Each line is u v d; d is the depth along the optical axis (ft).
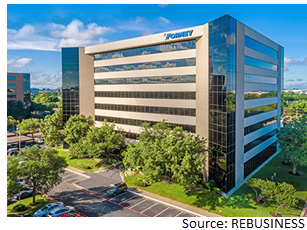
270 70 166.30
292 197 85.40
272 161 161.89
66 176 136.98
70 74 188.55
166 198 106.93
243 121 124.36
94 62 182.29
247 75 128.06
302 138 126.62
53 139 180.75
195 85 130.11
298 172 139.33
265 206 97.96
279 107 192.34
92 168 148.77
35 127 223.92
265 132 160.97
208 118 121.49
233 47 112.06
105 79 176.04
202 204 100.22
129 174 136.15
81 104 188.34
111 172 142.41
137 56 155.33
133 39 152.46
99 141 155.12
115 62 168.55
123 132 168.25
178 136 112.88
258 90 144.97
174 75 138.31
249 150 134.21
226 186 108.47
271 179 127.24
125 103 164.76
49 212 89.92
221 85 110.11
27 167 94.58
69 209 92.84
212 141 117.80
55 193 113.70
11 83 339.98
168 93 141.59
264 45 152.56
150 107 150.71
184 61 134.00
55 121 189.98
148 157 107.24
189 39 130.11
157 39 141.18
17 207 95.71
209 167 120.88
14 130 275.39
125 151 153.89
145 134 129.49
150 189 116.16
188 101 133.08
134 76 157.89
